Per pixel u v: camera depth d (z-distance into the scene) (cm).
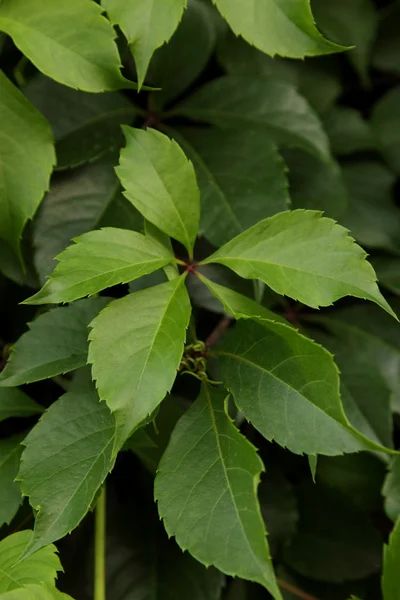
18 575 83
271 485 99
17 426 95
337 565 99
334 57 102
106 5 85
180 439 83
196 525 81
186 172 86
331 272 83
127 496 97
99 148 93
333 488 100
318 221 84
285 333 82
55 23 85
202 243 95
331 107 103
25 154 88
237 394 83
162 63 95
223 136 94
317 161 99
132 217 91
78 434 83
